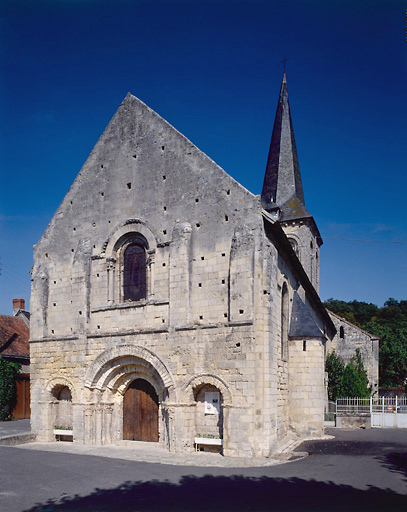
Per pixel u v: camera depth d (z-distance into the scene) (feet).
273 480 50.24
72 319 85.51
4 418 119.85
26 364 134.62
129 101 87.71
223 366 68.95
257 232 70.18
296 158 162.61
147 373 78.74
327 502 41.34
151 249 79.36
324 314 126.93
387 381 200.23
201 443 69.77
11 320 145.79
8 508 40.32
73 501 42.45
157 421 78.59
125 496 44.11
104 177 87.61
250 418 65.92
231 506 40.68
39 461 61.87
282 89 167.43
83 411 80.84
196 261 74.64
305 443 77.87
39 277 91.04
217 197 74.59
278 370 77.36
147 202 81.66
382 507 39.63
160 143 82.23
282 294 85.61
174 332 73.77
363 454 66.03
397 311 281.33
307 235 146.41
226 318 70.85
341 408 106.83
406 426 102.22
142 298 81.25
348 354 153.07
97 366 81.00
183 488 47.01
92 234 86.99
